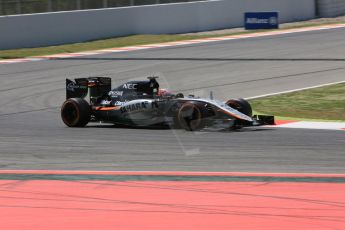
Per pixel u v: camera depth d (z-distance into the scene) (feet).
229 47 336.49
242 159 117.91
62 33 351.67
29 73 269.64
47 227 75.36
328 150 125.29
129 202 87.25
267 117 152.05
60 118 181.47
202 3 414.41
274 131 149.18
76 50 333.21
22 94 226.58
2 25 330.54
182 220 77.82
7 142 141.59
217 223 76.28
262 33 393.09
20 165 116.26
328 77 250.16
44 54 321.32
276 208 82.99
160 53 319.68
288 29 410.52
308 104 198.70
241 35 385.91
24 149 132.67
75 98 163.32
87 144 136.77
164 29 397.39
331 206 83.61
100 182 100.12
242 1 436.76
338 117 176.14
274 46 336.08
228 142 134.82
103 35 369.71
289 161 115.55
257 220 77.36
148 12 389.80
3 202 88.02
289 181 98.99
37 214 81.35
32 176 105.50
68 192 93.61
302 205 84.28
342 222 76.07
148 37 377.30
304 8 474.90
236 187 95.30
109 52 325.42
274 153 122.93
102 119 161.68
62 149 131.64
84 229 74.54
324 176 102.73
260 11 446.19
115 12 374.43
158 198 89.30
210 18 418.92
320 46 331.57
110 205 85.71
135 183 99.19
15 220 78.59
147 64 287.48
